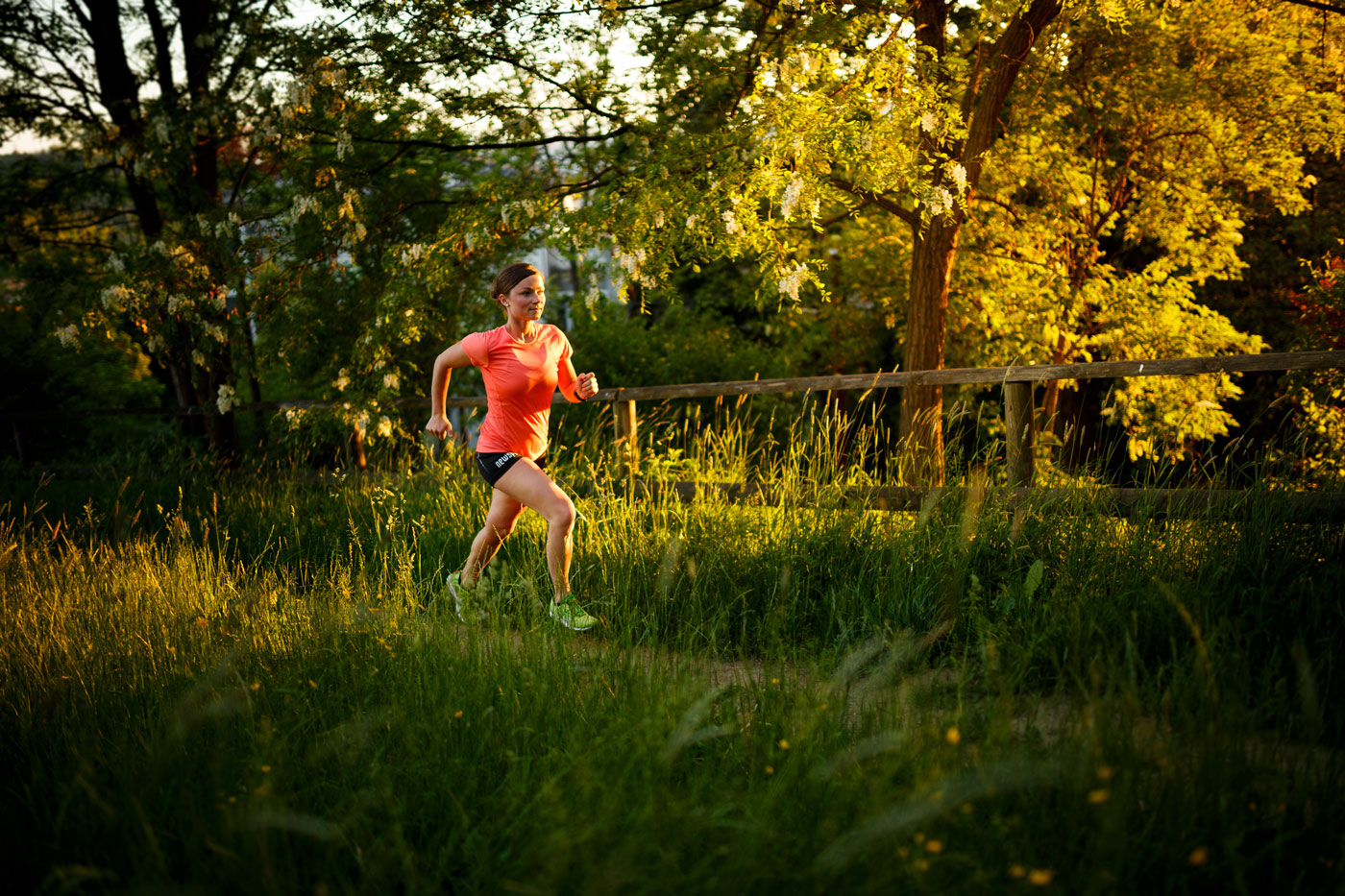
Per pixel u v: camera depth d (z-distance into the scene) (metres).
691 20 7.97
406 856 2.03
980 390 13.95
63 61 10.44
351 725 2.62
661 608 4.05
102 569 4.62
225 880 2.03
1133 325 12.20
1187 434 12.00
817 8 7.29
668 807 2.19
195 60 9.53
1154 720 2.42
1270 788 2.24
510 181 7.95
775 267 6.68
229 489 7.30
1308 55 11.05
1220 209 12.47
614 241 7.11
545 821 2.19
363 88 7.76
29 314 10.73
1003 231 12.27
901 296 14.46
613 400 6.41
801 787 2.32
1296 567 3.47
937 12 7.81
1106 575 3.68
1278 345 14.43
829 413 5.28
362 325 7.96
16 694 3.12
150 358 19.45
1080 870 1.94
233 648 3.38
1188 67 11.70
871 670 3.22
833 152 6.21
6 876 2.11
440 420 4.36
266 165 9.72
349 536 5.80
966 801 2.12
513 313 4.09
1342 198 14.66
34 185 11.12
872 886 1.86
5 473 9.77
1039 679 3.03
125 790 2.35
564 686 3.01
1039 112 10.91
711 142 6.85
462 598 3.89
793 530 4.46
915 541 4.12
